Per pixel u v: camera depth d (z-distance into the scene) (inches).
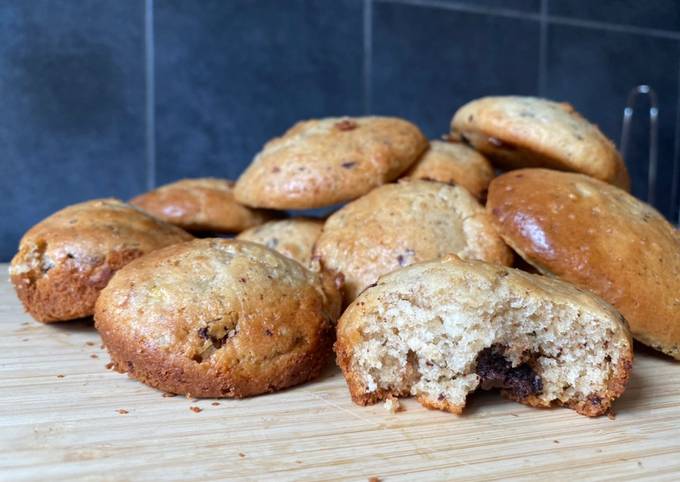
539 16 20.5
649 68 22.1
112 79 16.8
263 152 12.7
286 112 18.4
